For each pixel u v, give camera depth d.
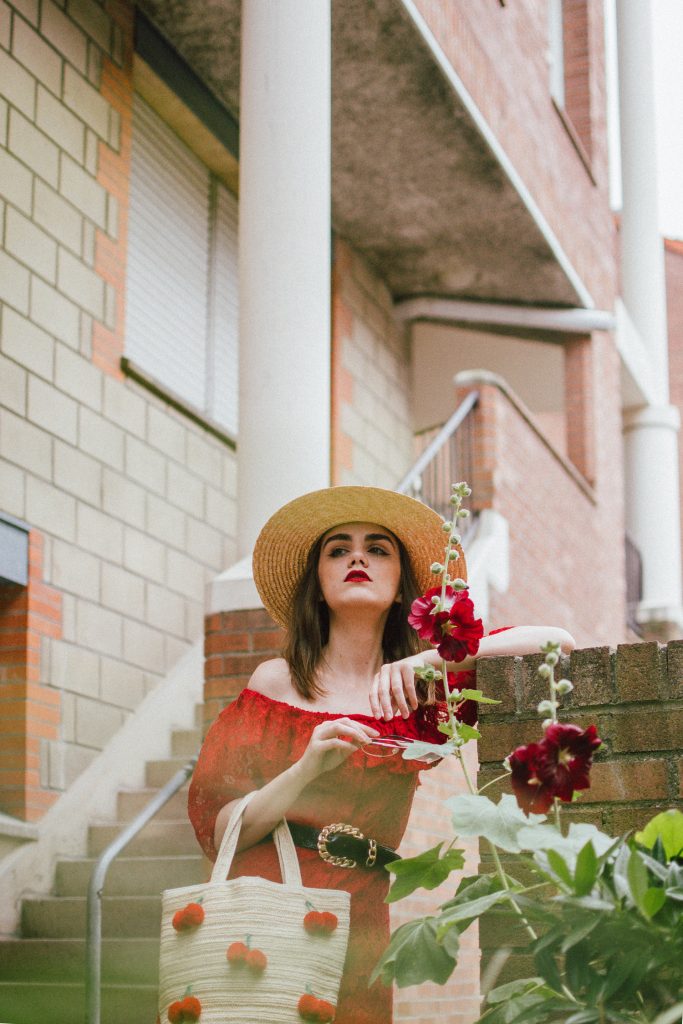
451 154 8.52
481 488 8.20
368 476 9.80
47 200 6.75
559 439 16.23
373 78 7.75
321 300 5.80
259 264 5.78
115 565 6.96
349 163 8.65
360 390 9.80
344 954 2.09
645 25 13.66
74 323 6.86
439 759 2.34
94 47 7.25
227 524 8.18
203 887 2.11
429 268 10.19
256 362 5.68
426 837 6.06
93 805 6.46
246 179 5.92
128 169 7.54
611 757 2.23
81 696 6.53
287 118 5.92
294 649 2.54
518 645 2.43
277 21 6.00
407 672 2.36
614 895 1.66
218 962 2.03
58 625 6.42
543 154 9.73
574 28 11.96
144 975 5.11
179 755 7.14
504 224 9.41
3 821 5.86
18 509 6.24
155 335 7.81
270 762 2.40
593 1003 1.69
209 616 5.44
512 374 11.26
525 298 10.63
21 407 6.35
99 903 4.48
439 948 1.87
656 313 13.42
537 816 1.80
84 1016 4.26
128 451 7.20
